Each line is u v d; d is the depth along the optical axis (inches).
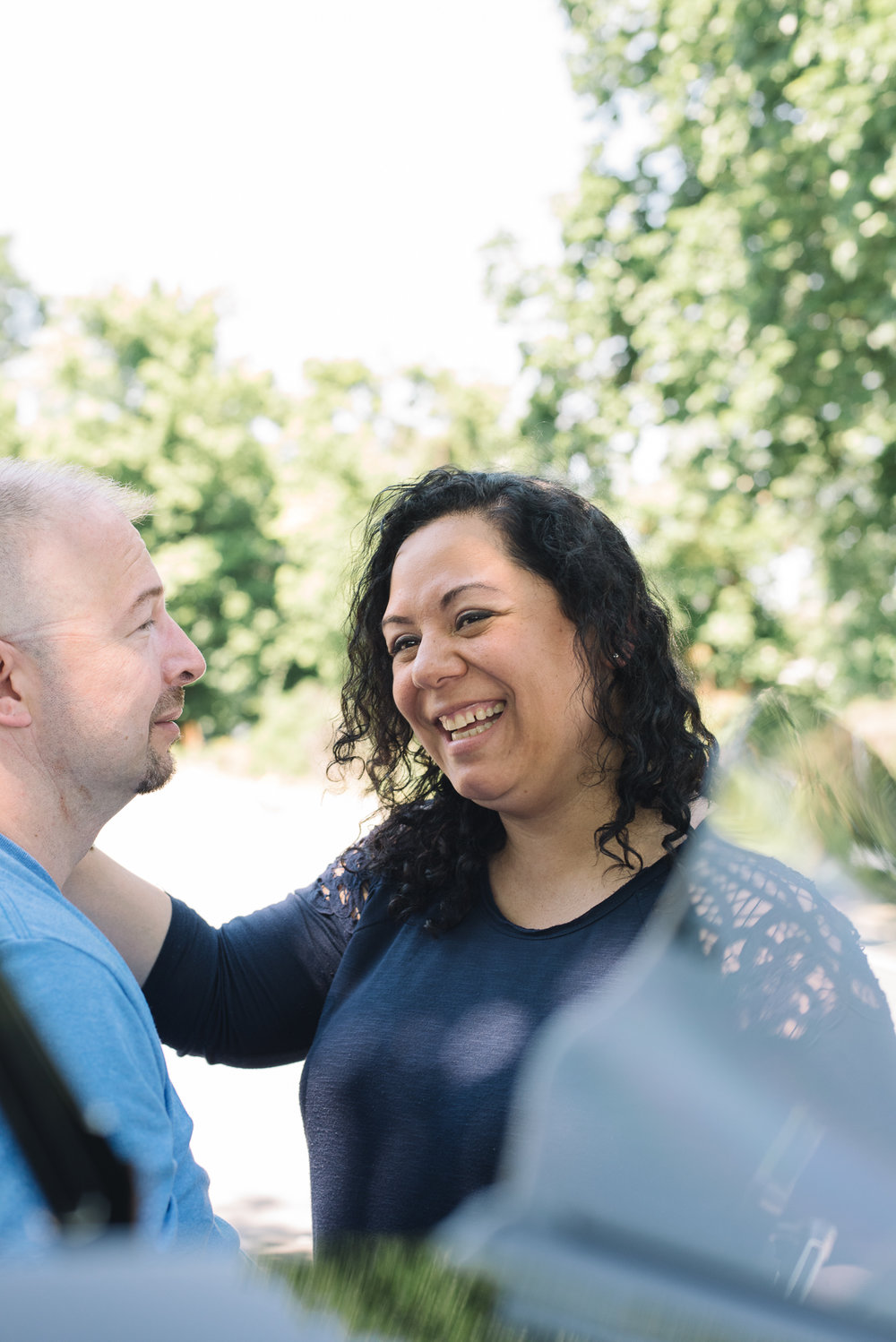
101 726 59.4
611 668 63.1
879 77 352.2
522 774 61.7
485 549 63.0
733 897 29.5
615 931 59.4
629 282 514.0
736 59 405.7
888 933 28.8
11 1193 32.0
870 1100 25.1
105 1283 19.3
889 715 227.5
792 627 687.7
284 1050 73.9
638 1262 21.6
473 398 1163.3
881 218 372.8
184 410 1288.1
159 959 70.9
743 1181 23.4
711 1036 26.5
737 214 429.7
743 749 33.9
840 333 447.2
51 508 59.9
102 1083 45.1
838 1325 20.6
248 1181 159.3
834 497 544.4
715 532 593.3
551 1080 26.0
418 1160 58.3
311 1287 19.6
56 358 1369.3
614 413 536.1
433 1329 19.3
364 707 75.1
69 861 61.4
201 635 1246.3
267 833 530.0
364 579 73.2
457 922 64.3
